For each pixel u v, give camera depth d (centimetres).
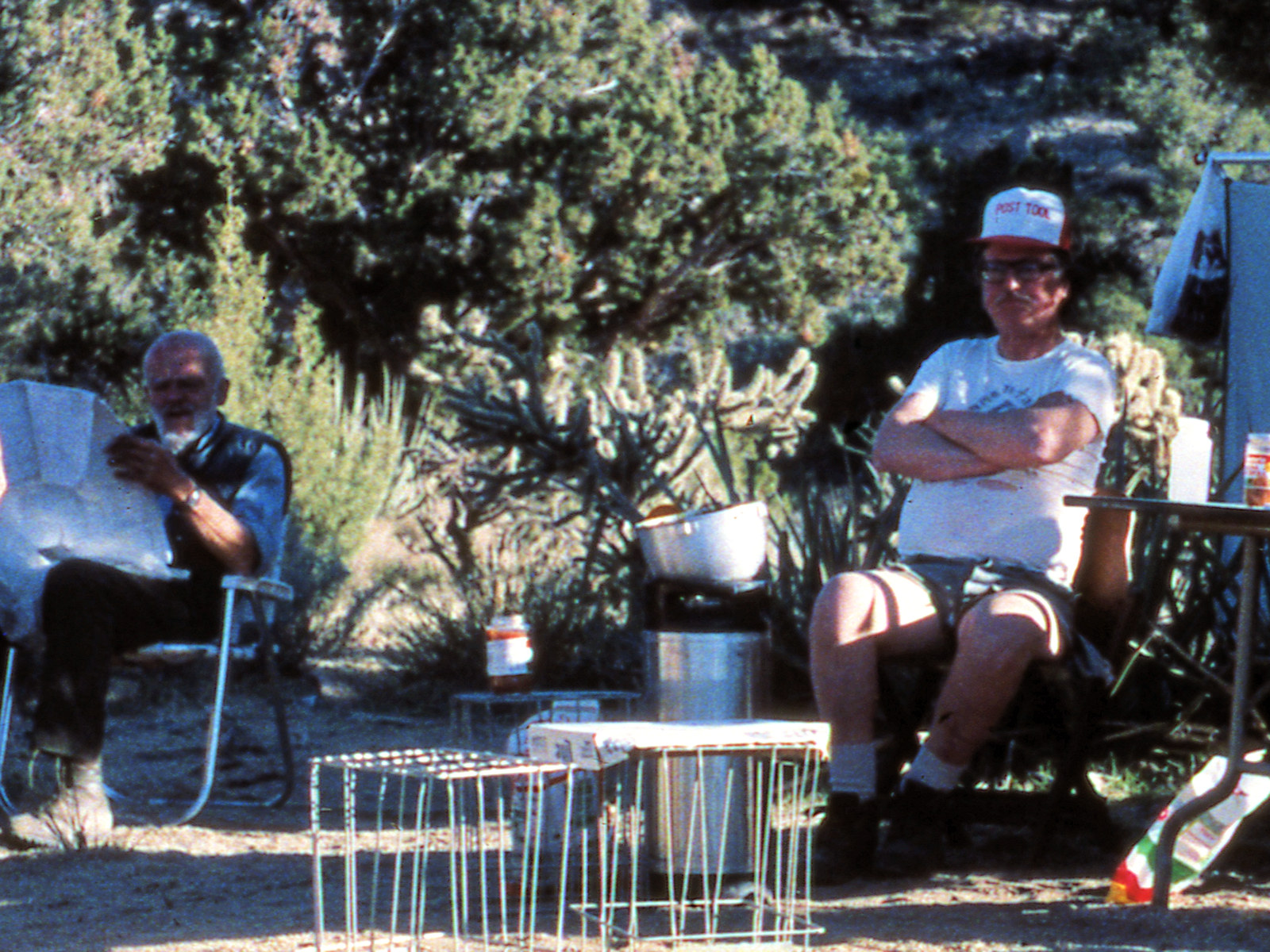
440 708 1819
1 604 1175
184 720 1702
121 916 903
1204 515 833
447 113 5378
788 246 5934
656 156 5550
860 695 959
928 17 12812
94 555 1195
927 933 802
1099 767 1278
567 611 1862
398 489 3073
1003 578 988
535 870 793
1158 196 5916
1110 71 10238
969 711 948
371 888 959
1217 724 1260
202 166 5069
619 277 5616
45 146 4491
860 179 5891
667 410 1927
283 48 5272
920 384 1077
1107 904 862
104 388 4272
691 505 1891
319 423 2730
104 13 4778
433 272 5338
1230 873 927
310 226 5259
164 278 4725
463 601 2131
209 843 1135
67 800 1134
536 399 1955
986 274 1056
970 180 5509
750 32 12500
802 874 948
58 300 4222
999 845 1062
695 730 786
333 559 2317
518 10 5506
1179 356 4341
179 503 1205
